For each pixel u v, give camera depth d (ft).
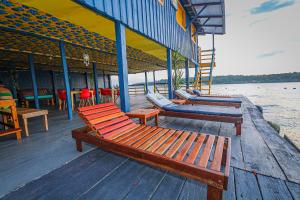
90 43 22.03
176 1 25.72
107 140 7.51
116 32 12.69
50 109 29.63
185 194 5.38
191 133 8.20
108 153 8.82
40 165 7.61
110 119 9.65
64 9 11.40
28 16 12.66
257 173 6.42
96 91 36.14
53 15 12.46
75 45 21.90
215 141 7.07
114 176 6.56
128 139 7.60
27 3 10.42
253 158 7.67
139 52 28.66
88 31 16.85
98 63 39.32
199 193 5.41
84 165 7.54
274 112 59.36
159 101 15.93
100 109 9.71
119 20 12.29
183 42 30.96
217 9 30.89
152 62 43.73
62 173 6.87
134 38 17.90
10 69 40.65
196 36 42.29
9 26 14.90
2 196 5.48
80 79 60.18
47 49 23.95
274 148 8.78
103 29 15.61
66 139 11.39
